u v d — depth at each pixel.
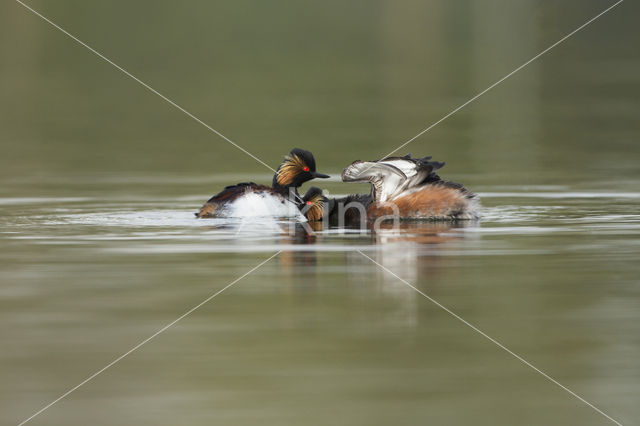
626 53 47.75
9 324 9.25
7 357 8.35
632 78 39.72
